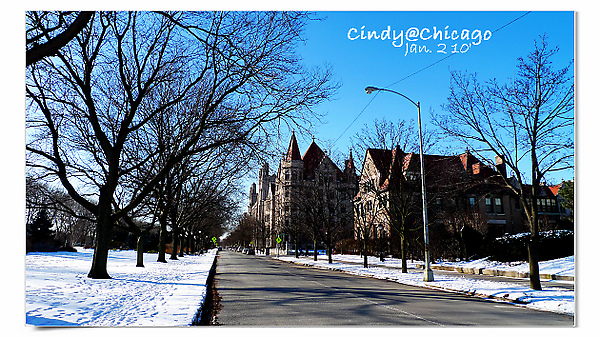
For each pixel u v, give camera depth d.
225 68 16.88
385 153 26.69
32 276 13.73
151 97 22.80
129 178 23.25
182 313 8.55
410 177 27.16
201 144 24.50
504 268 24.28
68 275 15.27
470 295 15.32
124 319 7.74
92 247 64.69
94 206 16.47
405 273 24.83
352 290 15.68
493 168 17.97
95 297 10.29
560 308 11.25
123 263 28.78
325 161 39.09
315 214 39.22
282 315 9.56
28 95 14.55
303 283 18.64
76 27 9.38
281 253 77.81
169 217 36.94
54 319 7.37
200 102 22.48
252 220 103.88
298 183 45.72
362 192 30.64
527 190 35.97
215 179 34.88
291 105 17.80
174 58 18.25
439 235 34.16
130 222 24.44
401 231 25.69
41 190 20.94
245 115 18.17
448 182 26.28
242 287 16.44
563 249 24.08
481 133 16.36
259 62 16.80
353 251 53.78
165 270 22.69
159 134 23.31
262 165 18.95
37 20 11.84
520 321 9.25
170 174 27.44
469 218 35.16
